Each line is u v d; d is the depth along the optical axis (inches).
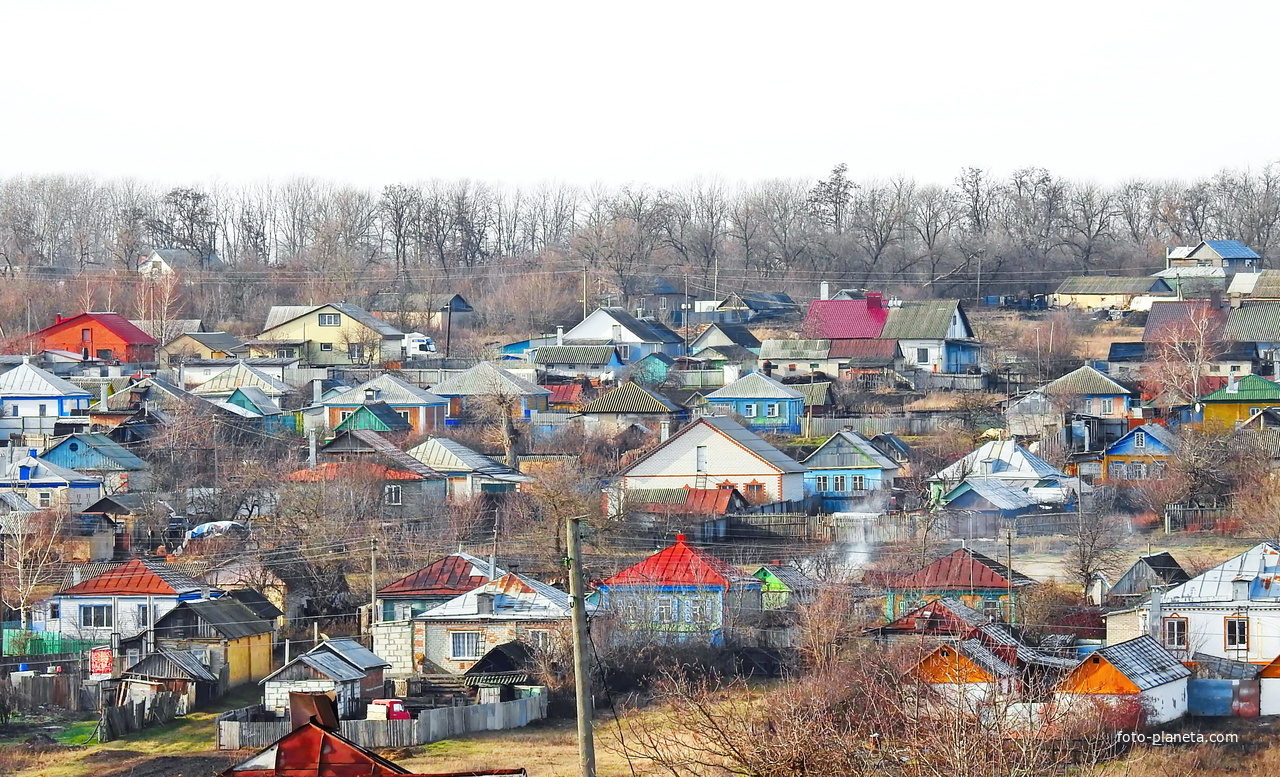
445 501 2952.8
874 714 1284.4
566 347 4594.0
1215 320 4537.4
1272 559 2101.4
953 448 3548.2
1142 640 1835.6
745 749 1105.4
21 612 2418.8
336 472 2923.2
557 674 2059.5
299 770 966.4
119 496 2940.5
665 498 2999.5
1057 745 1440.7
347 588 2549.2
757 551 2672.2
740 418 3846.0
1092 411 3838.6
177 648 2234.3
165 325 5196.9
